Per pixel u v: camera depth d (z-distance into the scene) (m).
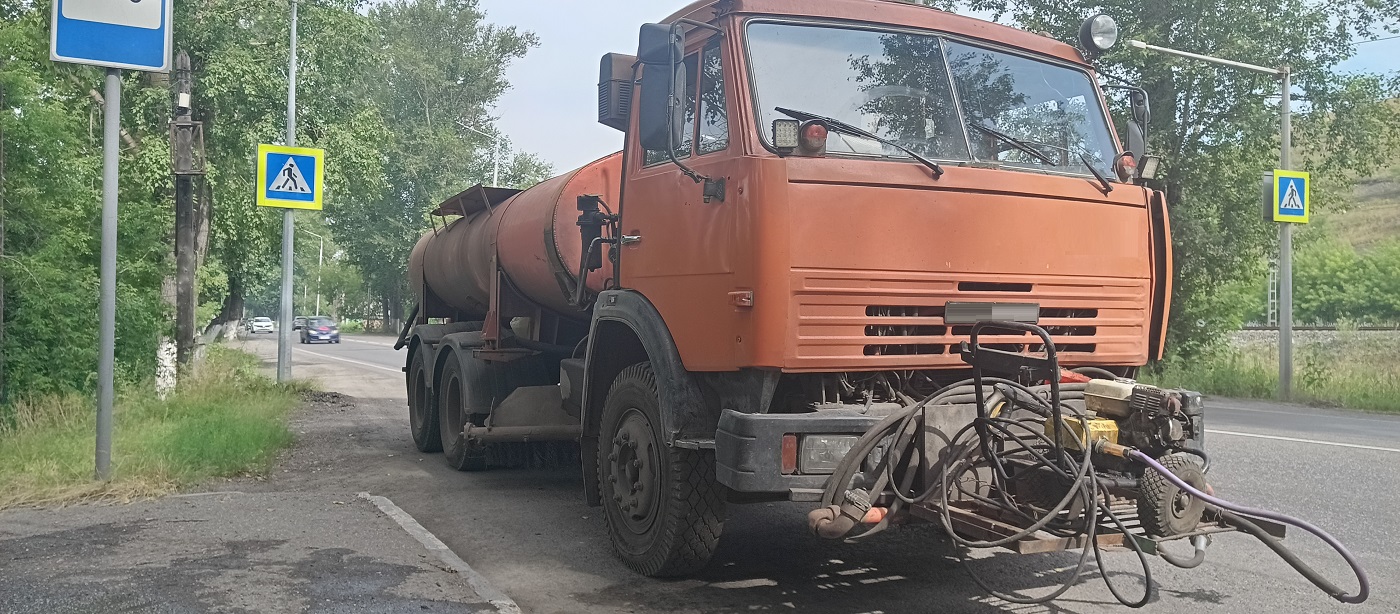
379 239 55.31
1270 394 17.00
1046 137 5.27
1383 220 71.44
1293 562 4.08
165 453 8.08
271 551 5.29
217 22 18.61
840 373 4.68
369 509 6.39
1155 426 4.13
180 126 13.37
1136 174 5.39
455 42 58.53
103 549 5.30
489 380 8.46
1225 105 19.62
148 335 12.73
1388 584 5.14
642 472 5.40
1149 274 5.30
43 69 13.33
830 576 5.39
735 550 5.95
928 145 4.94
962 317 4.68
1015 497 4.37
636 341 6.00
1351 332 22.97
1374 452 9.31
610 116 5.66
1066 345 5.03
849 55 4.93
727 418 4.49
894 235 4.59
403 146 54.81
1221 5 19.20
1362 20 19.59
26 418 9.60
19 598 4.43
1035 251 4.89
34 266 10.23
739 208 4.52
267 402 13.39
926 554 5.82
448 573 4.93
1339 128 19.91
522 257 7.89
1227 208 20.53
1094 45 5.54
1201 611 4.73
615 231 6.71
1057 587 5.13
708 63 5.00
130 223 12.91
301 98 20.41
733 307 4.53
